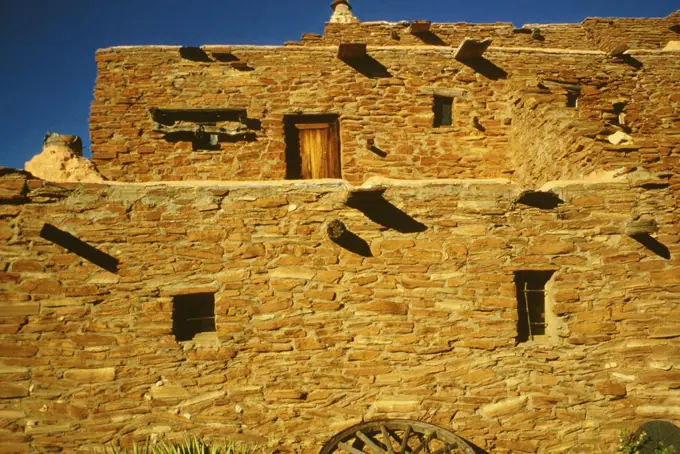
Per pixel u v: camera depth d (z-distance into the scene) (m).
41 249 6.02
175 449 5.72
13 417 5.80
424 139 10.30
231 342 6.20
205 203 6.34
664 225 6.50
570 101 10.78
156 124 9.85
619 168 6.71
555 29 12.52
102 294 6.07
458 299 6.41
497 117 10.43
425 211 6.51
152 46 10.05
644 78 10.92
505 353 6.36
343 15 13.61
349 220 6.46
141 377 6.03
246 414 6.11
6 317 5.88
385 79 10.33
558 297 6.44
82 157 8.41
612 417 6.28
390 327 6.34
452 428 6.23
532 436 6.26
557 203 6.55
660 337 6.36
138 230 6.20
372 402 6.24
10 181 6.02
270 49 10.27
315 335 6.28
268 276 6.32
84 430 5.87
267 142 10.09
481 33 12.27
